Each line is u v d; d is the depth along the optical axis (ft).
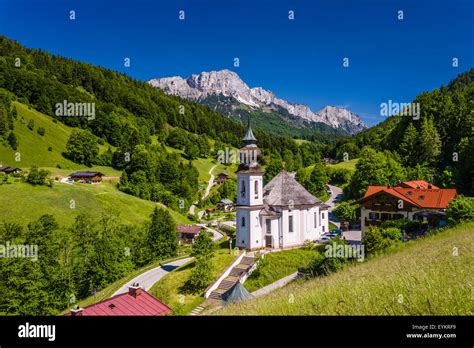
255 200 202.28
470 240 102.73
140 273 218.38
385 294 52.21
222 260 185.47
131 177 444.96
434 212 209.15
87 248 223.10
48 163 467.93
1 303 167.12
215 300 152.46
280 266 176.65
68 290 197.67
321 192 436.76
